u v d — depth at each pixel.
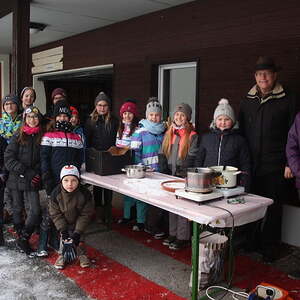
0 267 2.97
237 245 3.25
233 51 3.94
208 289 2.62
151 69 5.01
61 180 2.90
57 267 2.94
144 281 2.77
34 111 3.21
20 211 3.33
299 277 2.86
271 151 3.03
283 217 3.54
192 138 3.28
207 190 2.49
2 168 3.42
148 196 2.61
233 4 3.91
